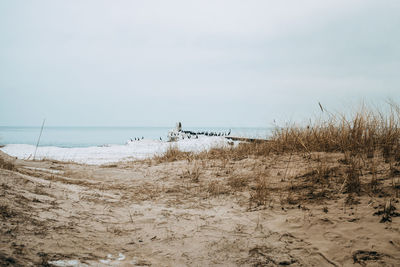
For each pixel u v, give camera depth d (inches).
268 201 179.0
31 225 111.9
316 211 149.7
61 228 118.4
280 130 325.4
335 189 173.0
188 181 255.1
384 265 96.0
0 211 114.7
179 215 164.4
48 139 1542.8
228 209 175.6
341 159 218.8
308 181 198.1
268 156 294.0
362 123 234.2
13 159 281.1
